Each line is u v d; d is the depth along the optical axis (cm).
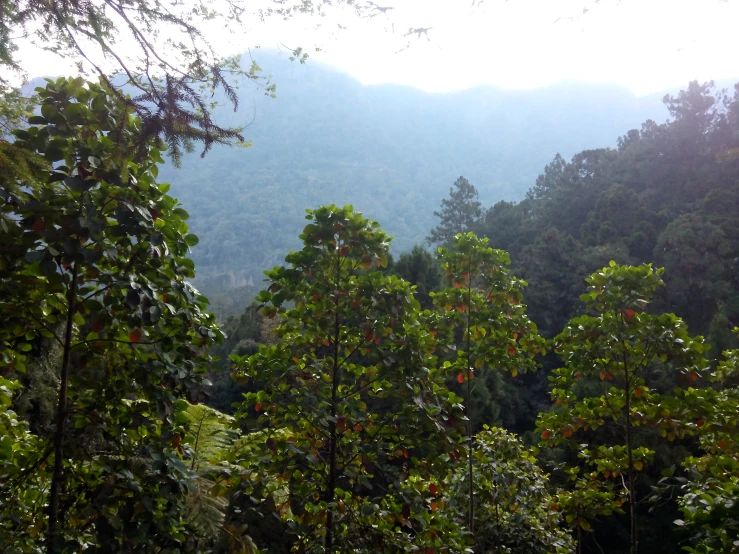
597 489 511
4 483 269
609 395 491
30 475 279
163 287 269
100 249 245
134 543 248
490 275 571
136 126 245
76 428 263
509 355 580
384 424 384
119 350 271
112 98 257
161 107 223
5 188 218
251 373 393
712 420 432
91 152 248
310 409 365
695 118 2842
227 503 314
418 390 361
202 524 290
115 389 263
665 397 449
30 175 217
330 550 341
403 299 374
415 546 340
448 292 569
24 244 241
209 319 299
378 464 379
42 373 291
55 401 308
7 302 255
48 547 236
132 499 255
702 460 495
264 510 324
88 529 283
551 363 1902
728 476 420
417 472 389
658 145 2970
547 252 2517
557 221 3114
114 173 252
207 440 365
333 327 394
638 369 481
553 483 1025
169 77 227
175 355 277
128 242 259
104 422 262
